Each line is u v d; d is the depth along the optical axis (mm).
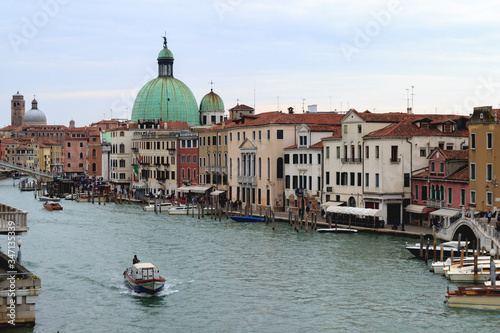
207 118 192625
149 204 122125
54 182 172375
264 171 103000
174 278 55688
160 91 189750
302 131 96250
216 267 59781
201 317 45000
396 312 45656
